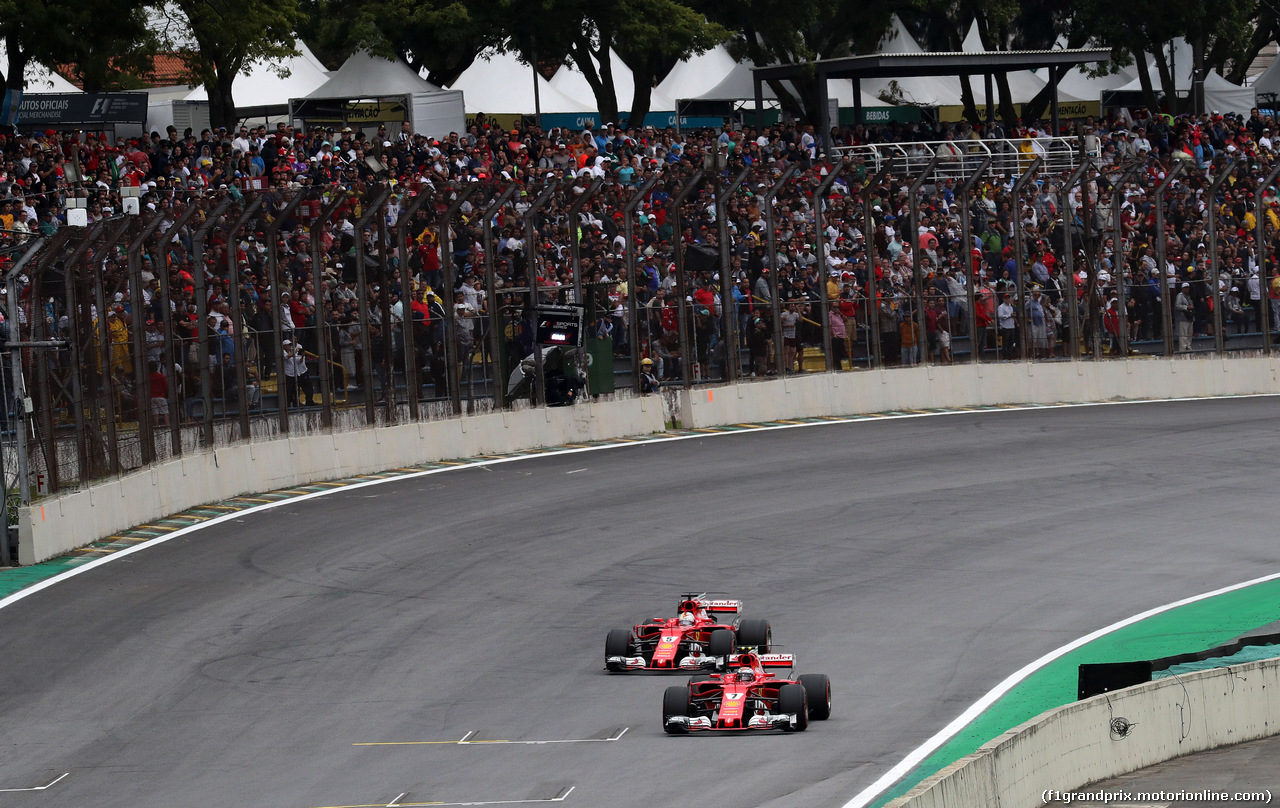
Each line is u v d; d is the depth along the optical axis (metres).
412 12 183.62
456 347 106.81
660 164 153.88
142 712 55.19
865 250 128.75
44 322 79.88
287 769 48.44
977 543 82.69
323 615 68.00
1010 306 134.25
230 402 93.31
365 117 175.50
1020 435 116.88
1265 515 89.81
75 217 88.69
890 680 57.75
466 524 86.06
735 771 46.03
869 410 128.38
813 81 199.25
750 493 95.19
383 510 89.31
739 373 122.56
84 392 82.31
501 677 58.81
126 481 84.50
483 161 143.12
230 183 125.50
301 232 98.06
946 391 131.75
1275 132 198.88
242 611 68.56
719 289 121.56
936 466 104.50
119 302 85.69
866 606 69.69
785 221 124.88
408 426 103.44
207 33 152.62
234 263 93.50
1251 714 53.12
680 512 89.69
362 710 54.94
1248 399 136.38
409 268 104.25
